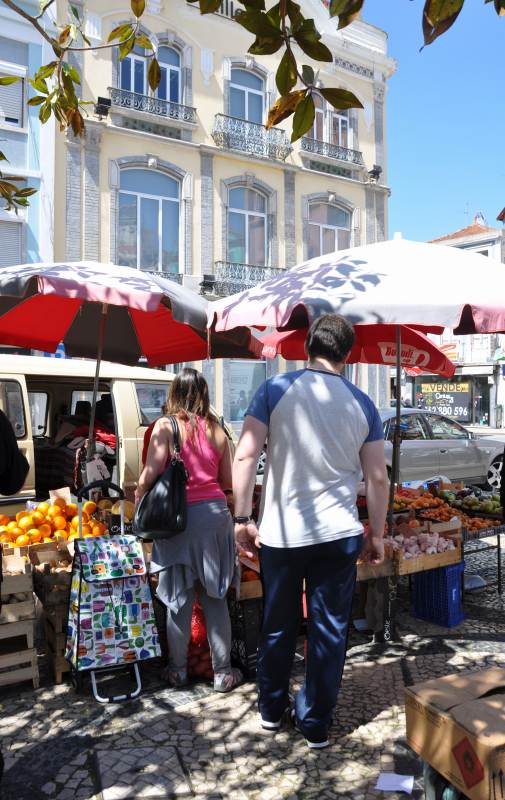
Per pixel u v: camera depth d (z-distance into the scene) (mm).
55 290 3471
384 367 21578
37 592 3785
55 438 7551
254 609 3758
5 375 6332
